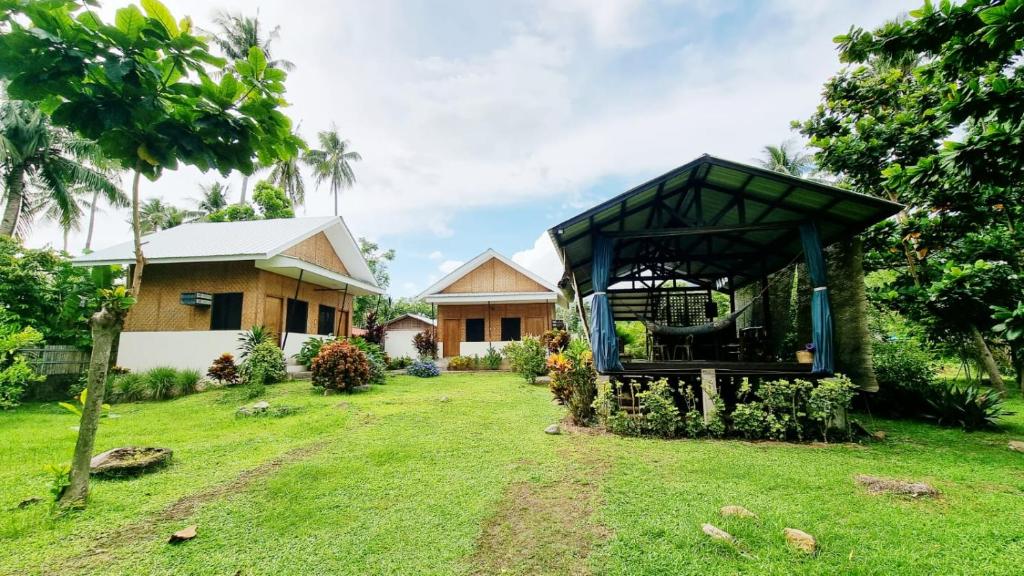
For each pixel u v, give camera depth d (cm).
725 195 677
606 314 618
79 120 230
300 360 1223
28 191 1712
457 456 459
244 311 1127
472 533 284
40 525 292
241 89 258
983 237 686
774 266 862
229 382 1010
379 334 1806
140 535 284
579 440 528
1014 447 479
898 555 245
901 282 796
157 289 1172
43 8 197
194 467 425
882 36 501
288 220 1451
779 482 369
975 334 856
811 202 580
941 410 618
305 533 286
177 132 244
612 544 265
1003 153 417
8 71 206
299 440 532
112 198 1792
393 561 251
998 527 277
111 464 391
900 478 379
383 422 629
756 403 545
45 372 1004
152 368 1080
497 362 1567
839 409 530
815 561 241
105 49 221
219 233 1327
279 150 284
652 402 556
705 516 301
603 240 643
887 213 552
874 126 759
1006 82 393
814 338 567
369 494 353
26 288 977
